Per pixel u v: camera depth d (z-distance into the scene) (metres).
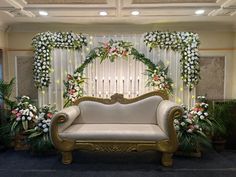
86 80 4.44
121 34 4.51
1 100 4.28
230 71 4.59
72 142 3.29
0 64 4.49
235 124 3.98
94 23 4.43
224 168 3.20
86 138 3.28
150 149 3.25
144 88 4.43
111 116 4.01
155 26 4.52
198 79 4.36
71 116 3.48
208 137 3.91
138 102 4.04
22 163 3.38
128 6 3.40
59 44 4.35
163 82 4.27
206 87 4.61
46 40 4.29
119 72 4.45
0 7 3.37
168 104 3.46
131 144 3.27
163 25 4.50
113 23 4.43
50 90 4.46
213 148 3.99
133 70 4.44
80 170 3.14
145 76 4.41
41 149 3.62
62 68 4.45
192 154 3.61
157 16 3.95
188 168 3.20
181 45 4.29
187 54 4.27
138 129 3.44
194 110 3.81
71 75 4.39
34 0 3.21
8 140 3.96
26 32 4.62
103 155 3.73
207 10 3.56
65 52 4.44
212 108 4.03
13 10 3.51
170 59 4.39
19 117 3.78
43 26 4.55
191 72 4.28
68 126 3.57
